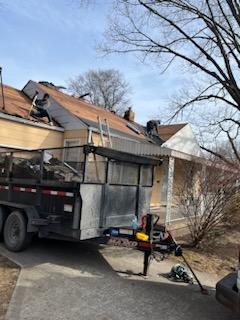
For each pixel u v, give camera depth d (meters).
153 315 4.61
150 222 6.25
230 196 9.30
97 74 50.09
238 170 9.71
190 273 6.89
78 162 6.42
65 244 8.23
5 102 13.97
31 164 7.33
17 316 4.19
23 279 5.53
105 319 4.35
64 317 4.30
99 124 14.35
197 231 9.31
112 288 5.52
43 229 6.73
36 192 7.10
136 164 7.67
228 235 10.86
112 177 6.93
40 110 14.19
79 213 6.19
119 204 7.11
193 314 4.77
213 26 14.98
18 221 7.18
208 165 9.71
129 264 7.05
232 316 4.77
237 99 15.41
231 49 15.29
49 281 5.58
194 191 9.69
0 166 8.15
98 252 7.80
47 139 14.24
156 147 13.51
